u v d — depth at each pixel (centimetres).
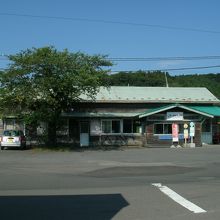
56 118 3709
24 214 1052
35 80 3553
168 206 1129
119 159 2847
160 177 1842
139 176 1886
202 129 4619
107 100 4484
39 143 4253
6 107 3684
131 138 4484
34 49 3634
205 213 1037
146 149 3847
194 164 2497
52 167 2334
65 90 3594
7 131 3775
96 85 3675
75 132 4406
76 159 2847
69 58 3656
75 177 1852
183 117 4362
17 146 3722
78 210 1095
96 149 3841
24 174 1981
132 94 4728
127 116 4462
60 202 1206
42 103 3622
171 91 4950
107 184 1595
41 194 1352
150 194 1330
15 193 1378
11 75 3553
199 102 4781
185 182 1645
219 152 3438
